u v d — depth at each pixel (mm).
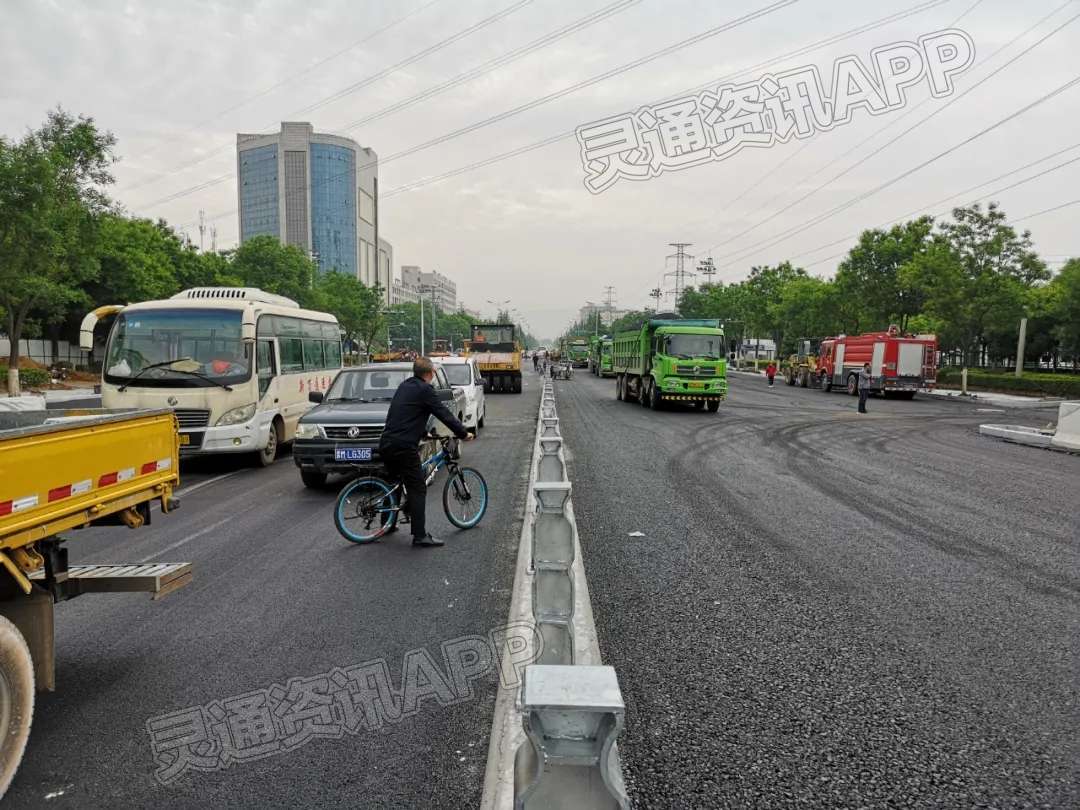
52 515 3299
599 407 24484
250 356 11250
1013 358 52750
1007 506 8641
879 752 3182
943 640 4457
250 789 2961
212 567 6129
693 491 9383
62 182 22406
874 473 11156
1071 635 4551
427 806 2838
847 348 35188
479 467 11359
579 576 4648
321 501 9008
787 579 5668
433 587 5570
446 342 70438
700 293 75938
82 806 2854
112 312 11320
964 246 33875
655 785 2934
